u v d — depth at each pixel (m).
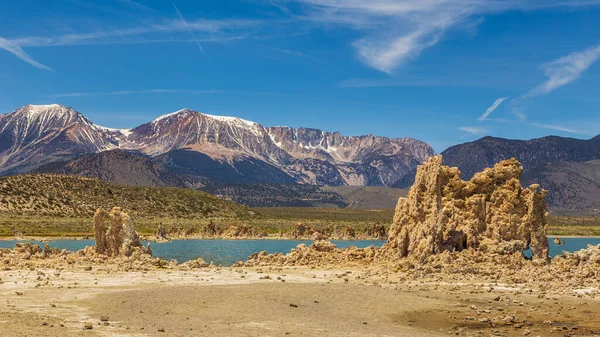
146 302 41.66
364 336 34.28
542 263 68.31
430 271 63.84
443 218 72.38
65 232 174.38
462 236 72.62
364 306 43.88
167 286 50.12
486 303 47.03
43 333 30.97
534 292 52.28
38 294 44.00
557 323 40.22
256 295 45.16
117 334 31.98
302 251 77.38
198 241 164.50
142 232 186.12
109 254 73.25
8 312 36.38
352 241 180.75
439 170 73.75
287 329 35.22
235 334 33.31
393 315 41.72
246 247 136.00
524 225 74.75
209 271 63.47
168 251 117.81
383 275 62.31
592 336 36.47
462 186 76.75
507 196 75.69
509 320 40.62
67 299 42.22
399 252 73.31
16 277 54.03
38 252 76.50
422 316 41.88
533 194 75.75
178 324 35.41
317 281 56.38
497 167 78.00
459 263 66.38
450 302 47.06
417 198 74.12
